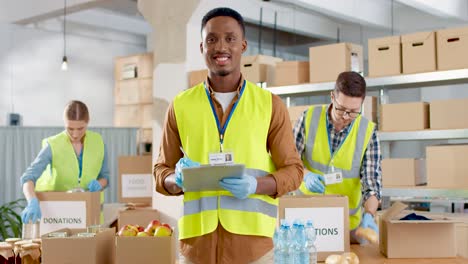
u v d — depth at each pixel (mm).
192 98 2033
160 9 4578
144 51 10414
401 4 9109
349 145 3160
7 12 8328
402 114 4496
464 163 4219
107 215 4312
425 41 4320
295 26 9742
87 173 4078
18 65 8570
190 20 4438
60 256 2303
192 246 1997
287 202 2658
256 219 1970
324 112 3242
